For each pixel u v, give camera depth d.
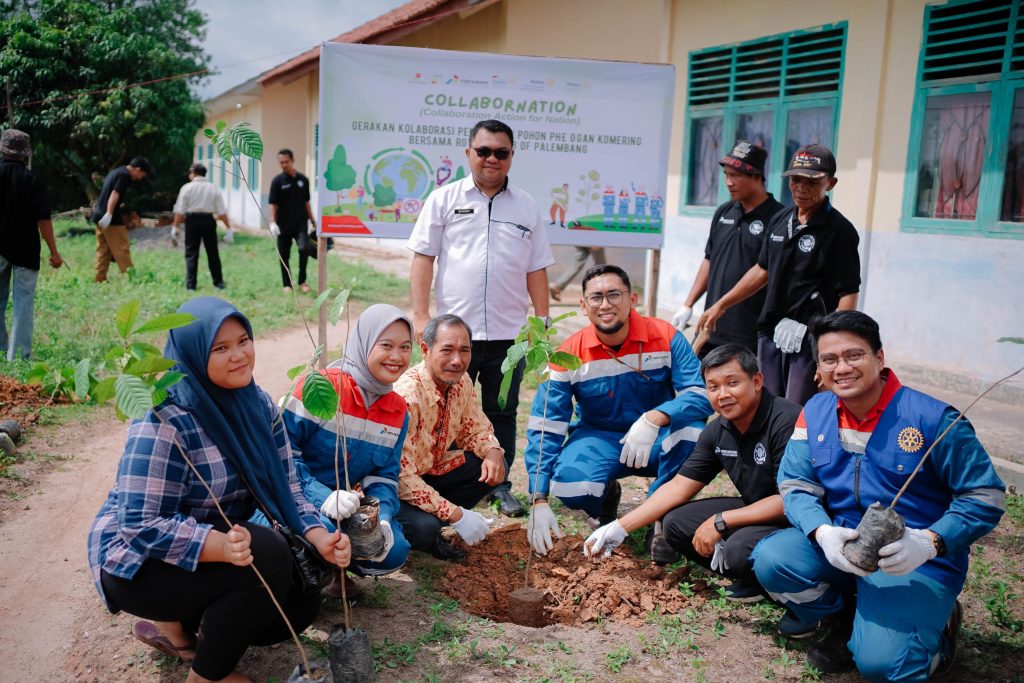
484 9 13.55
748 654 3.42
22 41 20.14
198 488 2.84
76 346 7.84
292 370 3.07
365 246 20.09
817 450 3.28
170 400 2.80
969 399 6.79
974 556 4.31
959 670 3.30
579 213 6.79
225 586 2.76
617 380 4.44
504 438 5.01
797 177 4.55
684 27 10.22
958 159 7.18
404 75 6.35
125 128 21.27
